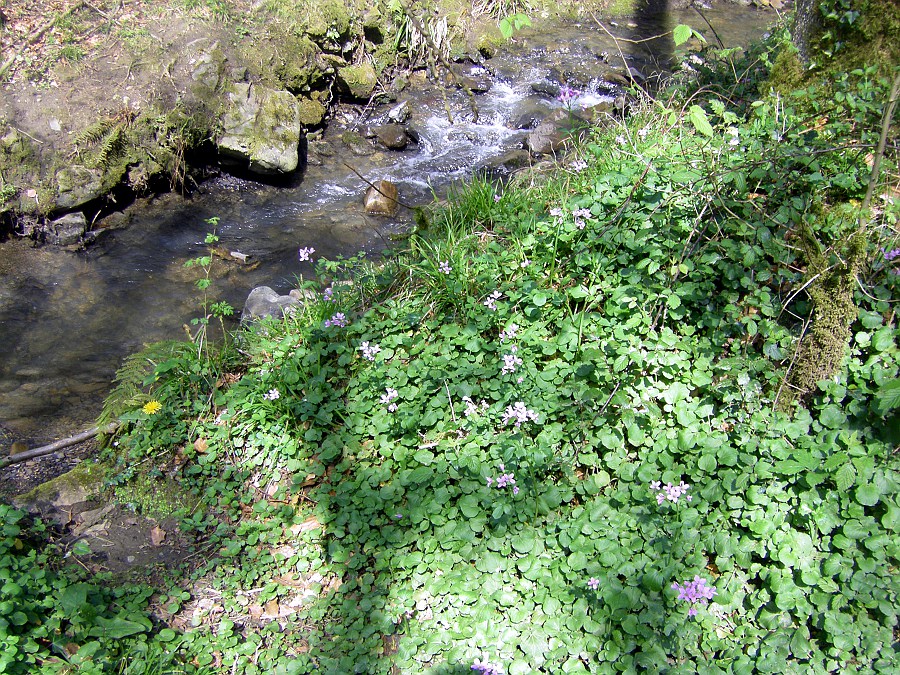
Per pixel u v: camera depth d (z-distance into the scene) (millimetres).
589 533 3303
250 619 3330
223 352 4488
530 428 3707
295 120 7578
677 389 3680
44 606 3160
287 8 8094
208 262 4840
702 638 3039
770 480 3311
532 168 6348
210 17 7699
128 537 3656
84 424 4637
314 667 3088
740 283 3914
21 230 6293
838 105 4535
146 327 5578
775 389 3662
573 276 4332
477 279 4465
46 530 3652
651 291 4016
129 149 6789
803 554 3143
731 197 4133
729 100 5480
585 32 10562
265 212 7094
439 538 3379
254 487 3861
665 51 9969
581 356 3895
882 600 2969
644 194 4340
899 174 4090
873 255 3789
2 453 4332
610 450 3600
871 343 3605
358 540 3508
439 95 8992
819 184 4102
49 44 7086
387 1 8914
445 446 3709
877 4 4719
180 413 4137
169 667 3059
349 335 4379
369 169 7738
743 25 10727
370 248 6574
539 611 3145
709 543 3209
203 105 7164
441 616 3180
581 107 8688
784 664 2912
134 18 7508
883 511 3203
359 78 8367
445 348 4133
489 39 9867
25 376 5035
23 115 6598
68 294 5867
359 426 3908
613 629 3045
